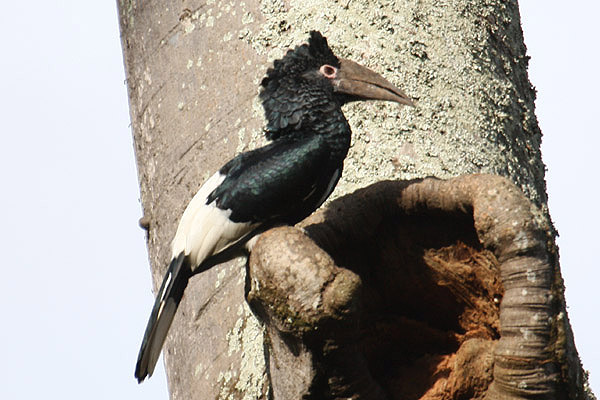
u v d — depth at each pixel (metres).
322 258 8.55
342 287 8.44
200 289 10.35
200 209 10.18
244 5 11.14
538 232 8.80
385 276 9.90
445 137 10.51
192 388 10.03
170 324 9.98
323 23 11.02
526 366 8.57
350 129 10.50
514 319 8.64
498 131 10.84
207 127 10.80
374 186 9.66
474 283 9.69
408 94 10.67
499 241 8.83
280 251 8.60
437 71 10.87
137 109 11.66
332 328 8.46
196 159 10.77
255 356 9.62
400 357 9.98
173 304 9.99
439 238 9.70
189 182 10.75
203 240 10.05
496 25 11.64
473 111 10.76
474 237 9.58
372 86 10.59
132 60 11.89
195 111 10.92
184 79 11.12
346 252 9.84
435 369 9.62
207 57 11.05
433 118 10.58
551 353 8.58
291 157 10.24
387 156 10.38
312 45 10.74
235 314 9.95
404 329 9.98
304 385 8.68
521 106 11.42
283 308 8.54
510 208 8.88
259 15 11.07
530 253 8.75
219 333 9.99
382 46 10.90
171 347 10.62
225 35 11.07
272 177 10.18
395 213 9.63
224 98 10.84
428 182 9.48
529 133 11.36
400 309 10.04
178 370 10.38
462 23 11.28
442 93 10.75
